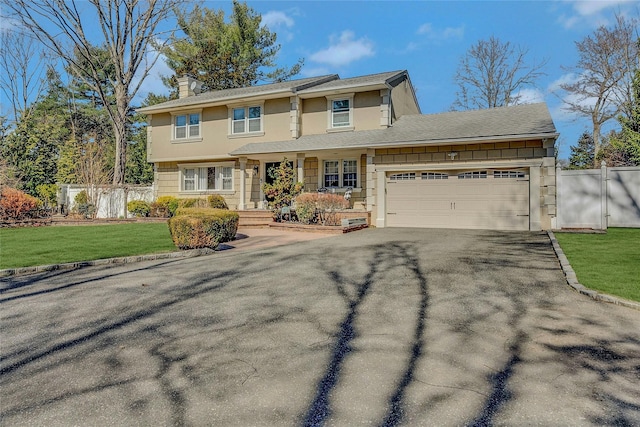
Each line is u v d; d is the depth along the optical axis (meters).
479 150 13.45
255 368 3.30
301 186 15.75
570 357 3.46
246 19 31.97
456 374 3.15
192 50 30.86
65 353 3.67
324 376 3.14
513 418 2.53
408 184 14.62
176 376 3.17
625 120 18.30
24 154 22.81
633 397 2.79
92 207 18.62
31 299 5.50
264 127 18.62
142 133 35.94
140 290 5.91
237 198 19.28
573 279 5.91
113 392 2.93
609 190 13.04
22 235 12.23
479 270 6.76
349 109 17.22
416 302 5.08
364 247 9.52
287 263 7.73
